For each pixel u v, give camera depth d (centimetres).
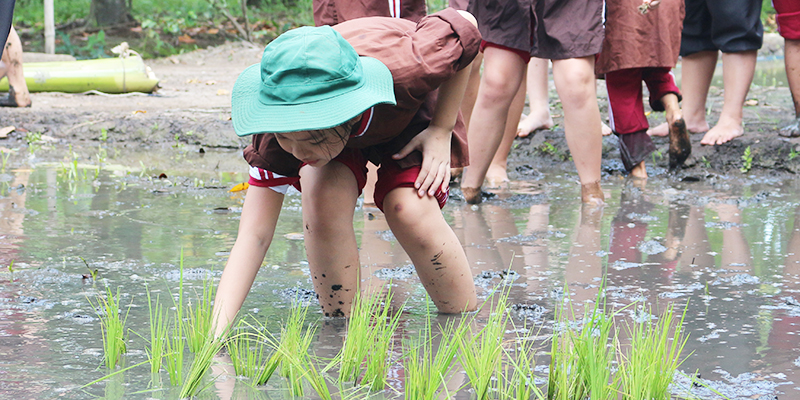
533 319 283
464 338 259
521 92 595
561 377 210
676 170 631
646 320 280
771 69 1452
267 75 236
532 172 656
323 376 228
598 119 511
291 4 2100
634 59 554
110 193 530
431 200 288
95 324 271
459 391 219
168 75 1327
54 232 412
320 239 277
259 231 282
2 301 294
